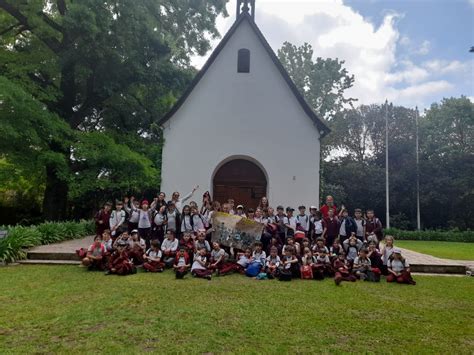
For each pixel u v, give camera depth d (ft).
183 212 32.53
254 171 46.83
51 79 54.90
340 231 33.37
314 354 13.25
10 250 31.04
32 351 12.89
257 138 45.32
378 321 17.34
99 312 17.43
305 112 45.80
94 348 13.24
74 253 32.30
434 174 116.37
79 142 46.03
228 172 46.83
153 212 33.30
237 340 14.34
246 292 22.48
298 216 33.94
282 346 13.87
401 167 121.60
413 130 127.54
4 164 45.93
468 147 123.34
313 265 28.02
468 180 113.39
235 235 31.35
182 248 28.78
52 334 14.58
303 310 18.72
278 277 27.32
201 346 13.62
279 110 45.88
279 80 46.42
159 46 51.57
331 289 24.26
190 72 57.88
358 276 28.22
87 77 53.67
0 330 14.96
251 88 46.29
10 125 38.14
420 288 25.53
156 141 59.31
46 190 53.01
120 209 33.17
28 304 18.67
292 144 45.29
